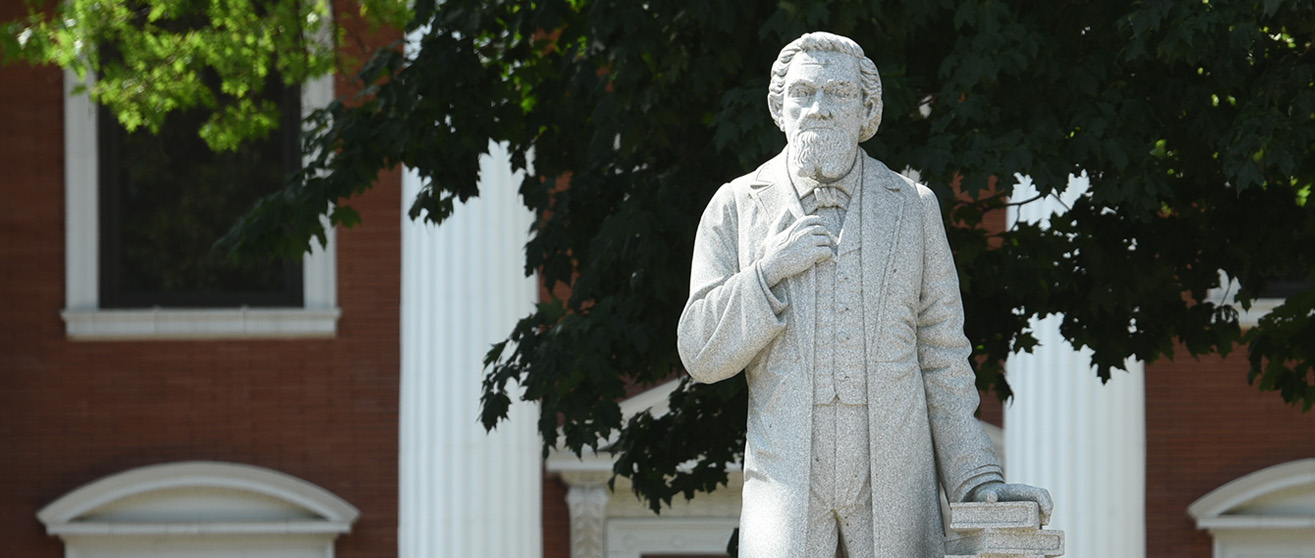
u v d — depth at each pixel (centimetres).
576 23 1717
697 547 3070
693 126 1645
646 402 2941
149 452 3078
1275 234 1673
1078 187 2469
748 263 841
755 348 825
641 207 1598
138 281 3141
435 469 2886
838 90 841
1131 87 1513
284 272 3148
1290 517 3041
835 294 827
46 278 3106
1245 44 1392
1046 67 1469
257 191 3166
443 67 1700
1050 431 2844
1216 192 1645
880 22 1459
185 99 2122
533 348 1727
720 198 860
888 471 822
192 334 3091
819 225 829
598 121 1606
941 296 848
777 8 1485
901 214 843
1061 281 1688
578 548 3048
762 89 1439
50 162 3128
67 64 2114
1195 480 3067
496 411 1741
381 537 3070
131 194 3150
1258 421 3070
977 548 796
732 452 1798
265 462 3080
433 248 2925
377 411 3092
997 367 1730
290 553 3067
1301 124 1435
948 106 1475
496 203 2925
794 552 816
